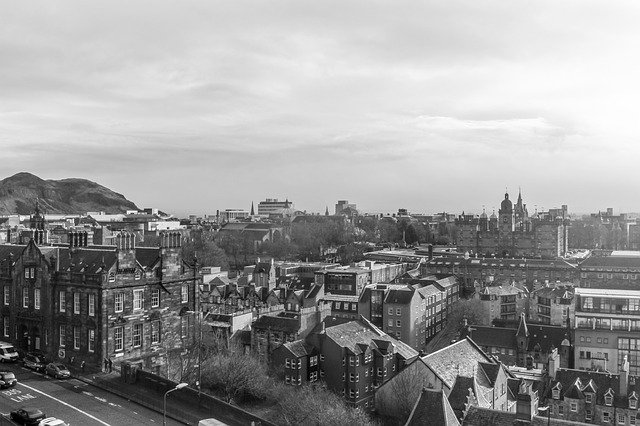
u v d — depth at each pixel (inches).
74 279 4045.3
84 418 3115.2
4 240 5826.8
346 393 5442.9
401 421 4571.9
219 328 6589.6
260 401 4586.6
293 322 6441.9
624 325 6825.8
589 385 5319.9
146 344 4146.2
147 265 4247.0
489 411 3107.8
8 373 3651.6
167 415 3211.1
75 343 4042.8
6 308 4510.3
